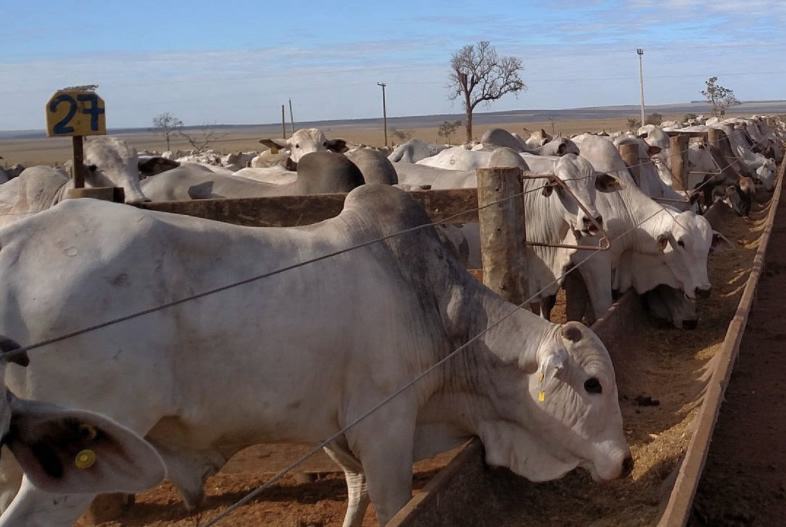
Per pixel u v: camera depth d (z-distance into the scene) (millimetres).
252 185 9914
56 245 4211
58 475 2877
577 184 8977
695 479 4754
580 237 9070
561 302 12203
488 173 6691
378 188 5395
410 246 5258
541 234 9391
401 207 5320
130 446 2875
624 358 8828
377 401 4980
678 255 10102
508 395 5414
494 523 5480
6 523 3910
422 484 6355
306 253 4844
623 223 10266
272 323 4598
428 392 5289
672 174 16203
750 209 21641
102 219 4367
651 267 10367
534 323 5461
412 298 5156
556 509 5895
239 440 4801
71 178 8523
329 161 8375
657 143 19188
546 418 5371
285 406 4738
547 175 8531
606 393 5367
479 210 6699
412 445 5180
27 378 4035
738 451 6691
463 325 5320
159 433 4582
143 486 2955
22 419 2773
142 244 4336
